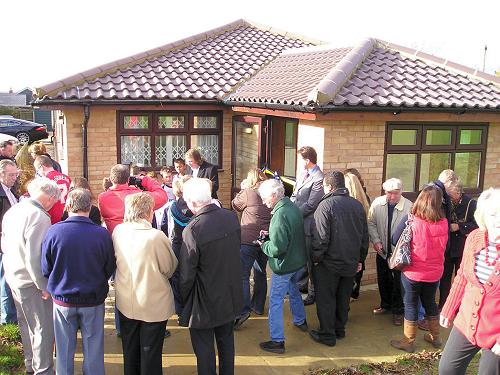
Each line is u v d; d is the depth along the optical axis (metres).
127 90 9.70
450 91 7.88
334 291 5.52
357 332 5.93
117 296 4.41
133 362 4.53
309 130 7.48
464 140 7.88
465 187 8.05
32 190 4.50
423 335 5.85
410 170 7.65
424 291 5.42
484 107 7.41
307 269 6.78
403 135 7.51
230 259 4.41
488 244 3.70
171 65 11.23
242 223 6.01
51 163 6.43
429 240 5.12
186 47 12.24
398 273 6.02
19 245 4.41
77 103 9.13
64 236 4.17
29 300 4.50
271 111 8.10
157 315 4.32
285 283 5.37
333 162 7.16
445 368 3.97
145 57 11.17
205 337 4.45
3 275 5.66
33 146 7.23
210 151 10.68
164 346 5.50
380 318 6.33
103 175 9.89
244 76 11.01
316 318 6.30
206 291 4.32
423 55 8.99
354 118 7.01
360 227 5.41
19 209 4.46
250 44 12.98
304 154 6.43
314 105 6.68
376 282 7.57
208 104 10.01
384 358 5.30
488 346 3.62
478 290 3.69
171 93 9.81
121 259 4.34
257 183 6.07
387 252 6.18
